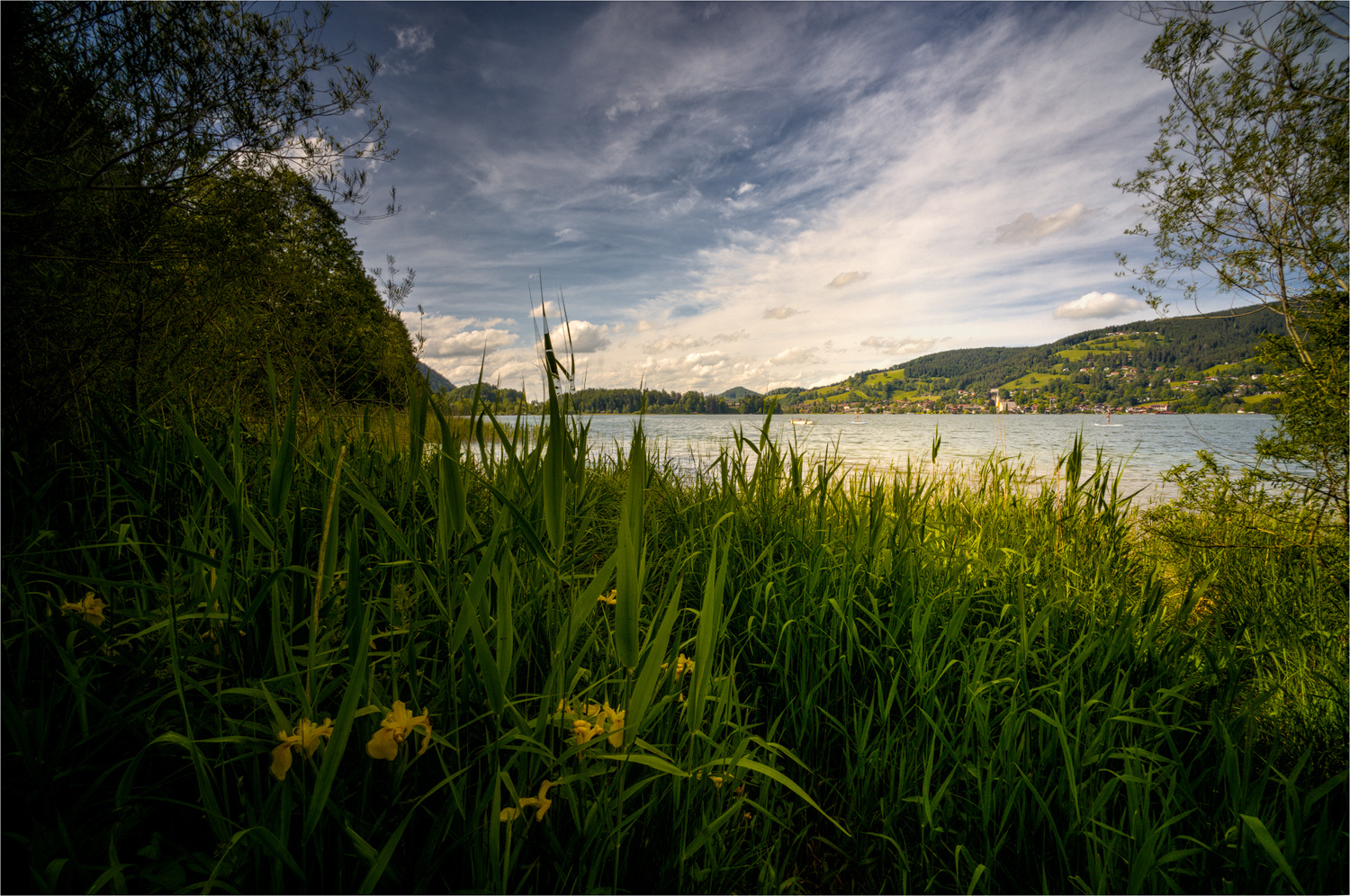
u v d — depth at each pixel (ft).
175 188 8.17
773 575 6.97
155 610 4.19
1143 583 8.31
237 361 9.82
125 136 8.11
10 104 6.38
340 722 2.64
